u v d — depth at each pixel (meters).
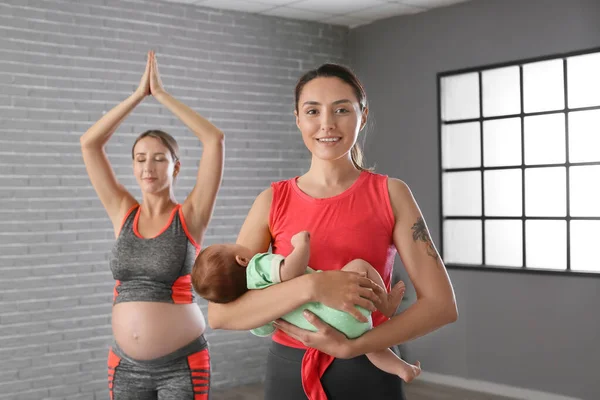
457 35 5.44
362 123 1.62
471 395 5.09
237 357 5.52
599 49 4.59
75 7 4.77
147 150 2.76
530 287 4.93
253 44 5.69
